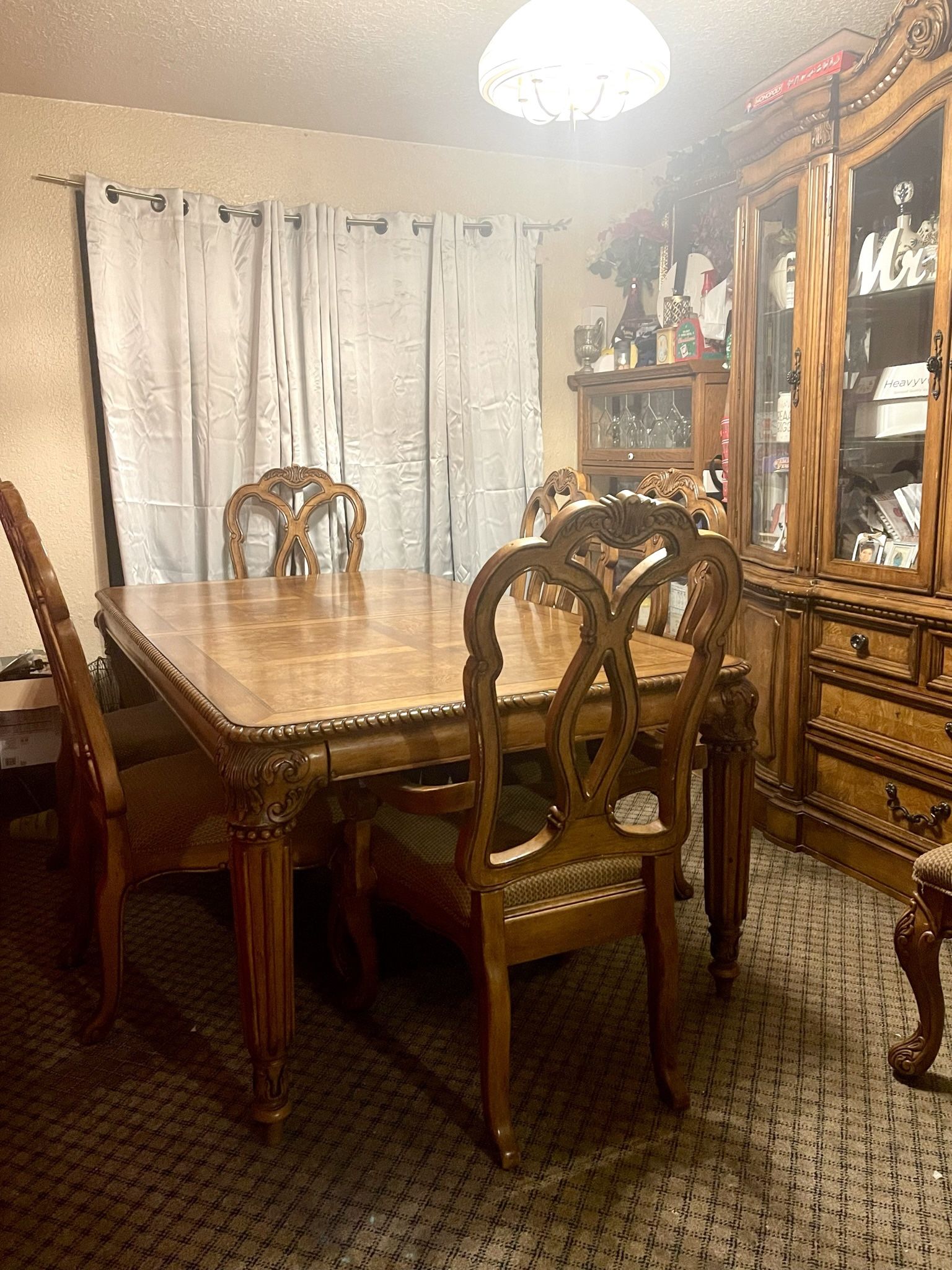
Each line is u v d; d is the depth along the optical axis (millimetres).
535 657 1938
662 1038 1668
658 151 3928
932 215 2248
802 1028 1924
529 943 1557
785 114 2605
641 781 1820
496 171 3930
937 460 2229
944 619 2211
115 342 3334
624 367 3887
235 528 3385
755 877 2604
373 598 2764
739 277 2912
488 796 1417
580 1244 1393
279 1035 1565
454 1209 1460
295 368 3582
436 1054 1857
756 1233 1410
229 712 1560
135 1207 1469
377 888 1821
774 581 2748
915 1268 1350
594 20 1858
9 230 3262
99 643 3600
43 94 3207
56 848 2766
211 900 2564
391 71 3023
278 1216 1449
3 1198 1489
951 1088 1743
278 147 3568
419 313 3756
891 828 2457
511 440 3957
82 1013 2004
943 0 2082
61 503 3467
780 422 2814
